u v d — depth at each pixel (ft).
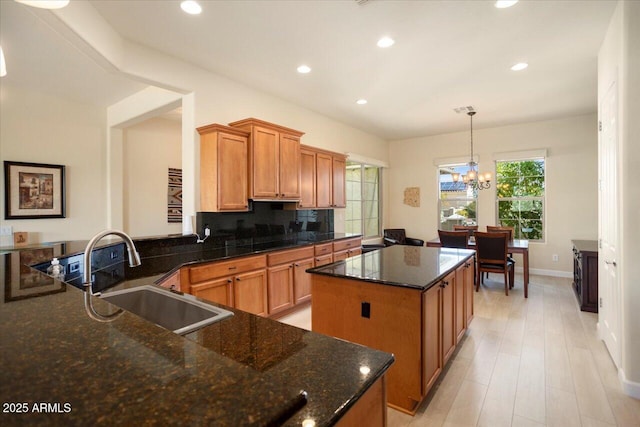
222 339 3.39
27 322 2.43
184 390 1.56
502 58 10.59
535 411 6.58
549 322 11.48
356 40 9.38
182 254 10.27
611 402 6.84
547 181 18.78
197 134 11.02
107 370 1.73
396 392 6.69
